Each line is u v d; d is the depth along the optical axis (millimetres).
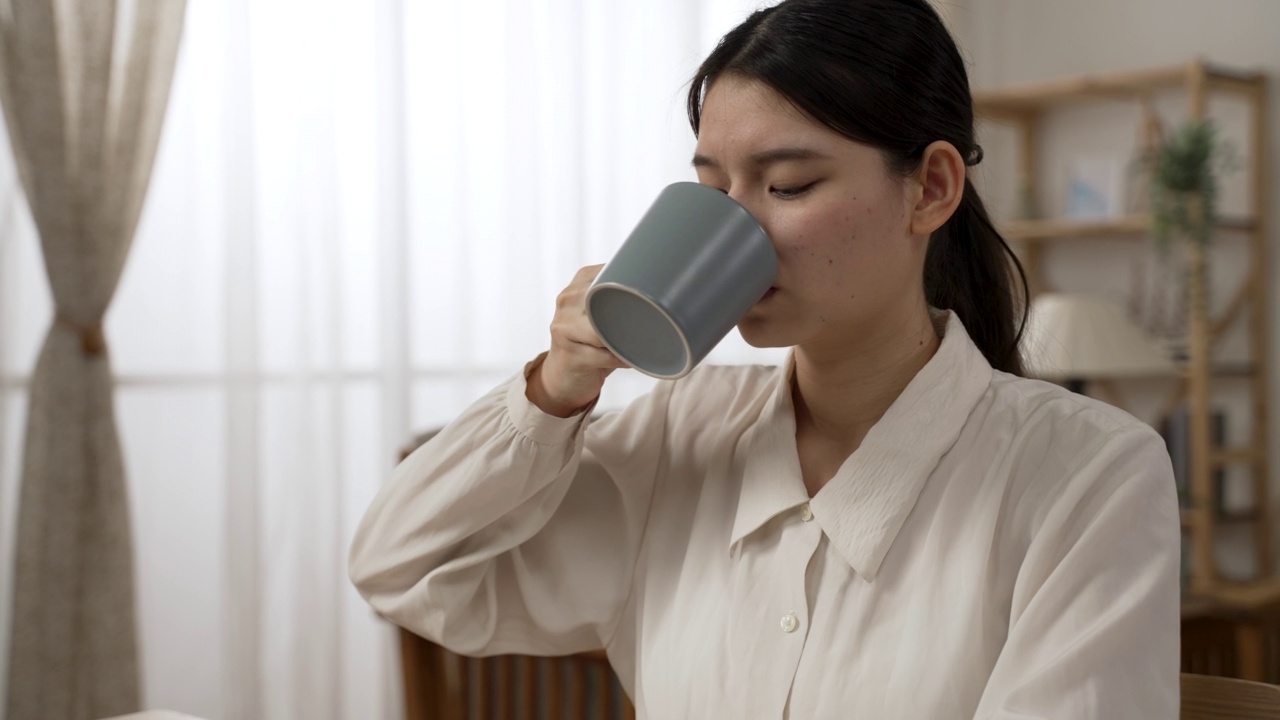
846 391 896
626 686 1036
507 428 930
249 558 2750
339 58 3008
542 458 925
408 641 1325
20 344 2498
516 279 3252
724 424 1002
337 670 2920
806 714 830
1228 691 939
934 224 834
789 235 784
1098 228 3836
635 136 3529
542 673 1380
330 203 2922
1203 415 3621
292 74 2885
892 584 839
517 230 3252
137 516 2688
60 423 2334
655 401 1047
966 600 807
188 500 2766
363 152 3045
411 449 1351
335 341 2928
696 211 761
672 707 902
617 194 3482
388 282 3051
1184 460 3697
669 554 983
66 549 2328
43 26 2330
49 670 2311
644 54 3535
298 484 2887
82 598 2367
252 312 2754
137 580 2520
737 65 799
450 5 3166
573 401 913
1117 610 754
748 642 870
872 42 785
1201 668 1495
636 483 1021
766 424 931
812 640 846
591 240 3457
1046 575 795
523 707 1378
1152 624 758
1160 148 3654
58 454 2328
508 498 940
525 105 3260
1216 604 2619
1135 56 4074
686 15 3570
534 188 3273
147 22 2502
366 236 3061
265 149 2877
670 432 1029
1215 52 3900
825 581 858
